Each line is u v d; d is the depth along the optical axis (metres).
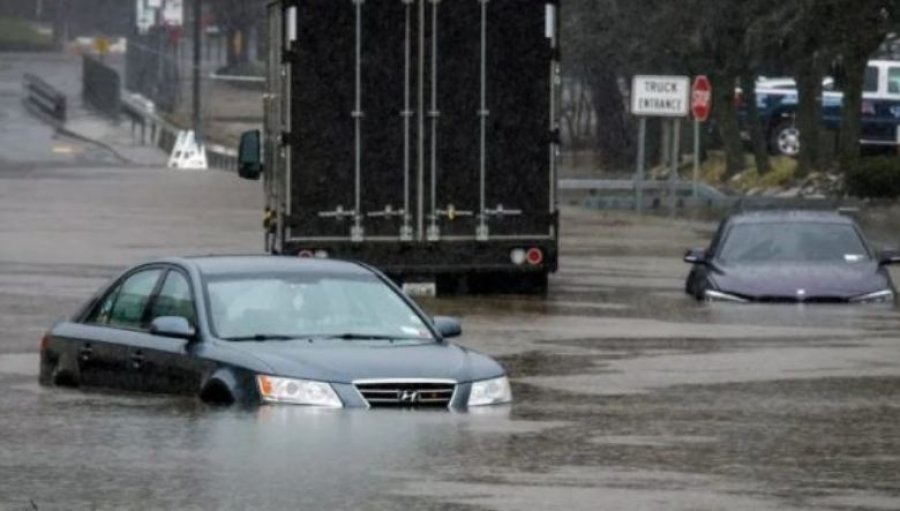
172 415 37.69
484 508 28.78
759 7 133.50
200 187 144.12
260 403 37.59
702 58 149.38
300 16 68.06
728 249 69.12
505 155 69.75
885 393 44.03
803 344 54.81
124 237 97.00
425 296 70.38
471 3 68.94
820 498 30.00
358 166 68.75
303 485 30.45
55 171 168.62
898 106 146.75
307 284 40.84
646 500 29.66
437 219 69.44
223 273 40.81
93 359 42.19
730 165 153.88
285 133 68.19
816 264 68.00
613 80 180.50
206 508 28.53
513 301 69.25
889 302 66.62
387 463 32.56
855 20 122.44
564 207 134.62
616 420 39.03
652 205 133.00
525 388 44.75
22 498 29.33
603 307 66.88
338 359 38.16
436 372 38.53
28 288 71.44
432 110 69.00
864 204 125.44
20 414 38.22
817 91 140.00
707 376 47.38
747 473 32.34
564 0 155.75
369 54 68.50
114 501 29.08
